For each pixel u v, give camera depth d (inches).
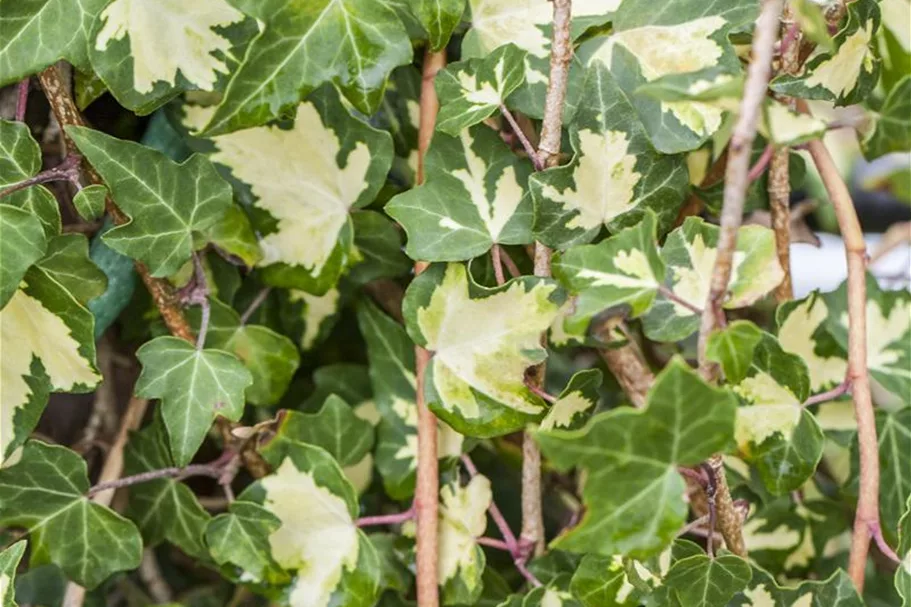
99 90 40.6
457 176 40.1
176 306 41.3
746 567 38.8
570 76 39.9
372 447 43.0
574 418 40.1
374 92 39.5
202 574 46.8
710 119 39.4
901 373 42.3
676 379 35.4
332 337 45.3
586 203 39.4
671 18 39.8
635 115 39.2
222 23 39.1
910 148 41.1
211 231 41.5
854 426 43.1
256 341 42.3
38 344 39.6
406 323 40.0
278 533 41.3
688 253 38.4
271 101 39.3
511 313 39.7
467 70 39.7
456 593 41.5
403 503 43.8
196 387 40.2
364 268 42.8
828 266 51.4
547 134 39.0
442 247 39.8
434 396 40.1
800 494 44.0
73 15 39.0
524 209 40.0
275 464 41.9
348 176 41.6
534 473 41.4
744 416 39.8
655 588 39.0
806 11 37.3
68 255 39.9
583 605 39.8
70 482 41.1
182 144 41.8
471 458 44.4
